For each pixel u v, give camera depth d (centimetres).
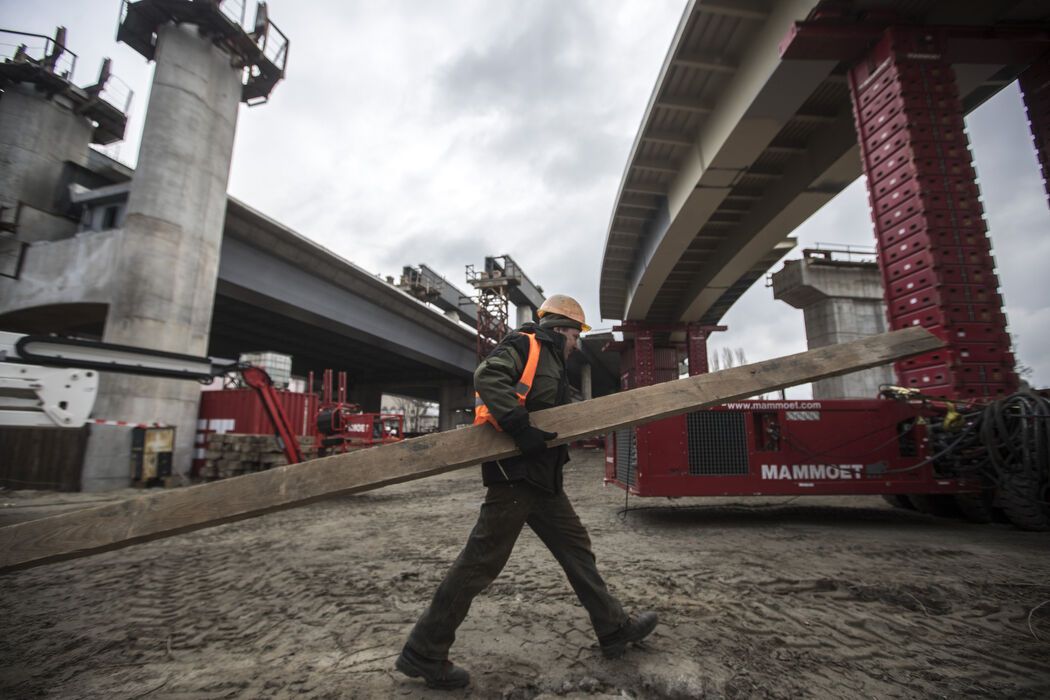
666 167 2203
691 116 1902
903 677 234
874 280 3297
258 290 2148
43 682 242
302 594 380
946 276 909
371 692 221
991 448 601
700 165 1947
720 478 672
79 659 270
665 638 278
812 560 463
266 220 2042
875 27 1140
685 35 1533
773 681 228
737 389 230
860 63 1190
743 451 678
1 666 262
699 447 681
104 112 2152
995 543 541
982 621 308
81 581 434
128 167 2291
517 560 470
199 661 264
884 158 1080
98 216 1795
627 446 750
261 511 202
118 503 200
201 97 1622
